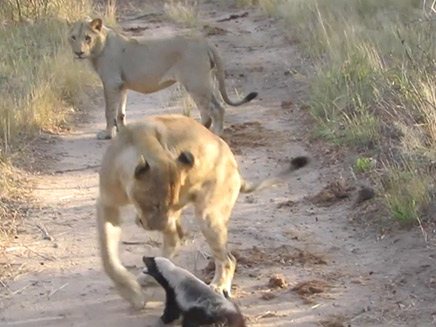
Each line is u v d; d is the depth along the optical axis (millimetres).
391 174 10344
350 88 13586
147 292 8180
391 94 12875
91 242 9375
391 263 8703
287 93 15703
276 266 8734
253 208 10414
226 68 17719
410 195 9750
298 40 19219
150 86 13352
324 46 17141
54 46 17500
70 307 7961
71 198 10727
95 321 7703
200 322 7191
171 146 7688
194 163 7418
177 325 7566
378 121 12273
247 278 8469
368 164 11109
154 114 14656
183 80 13156
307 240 9406
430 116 11422
